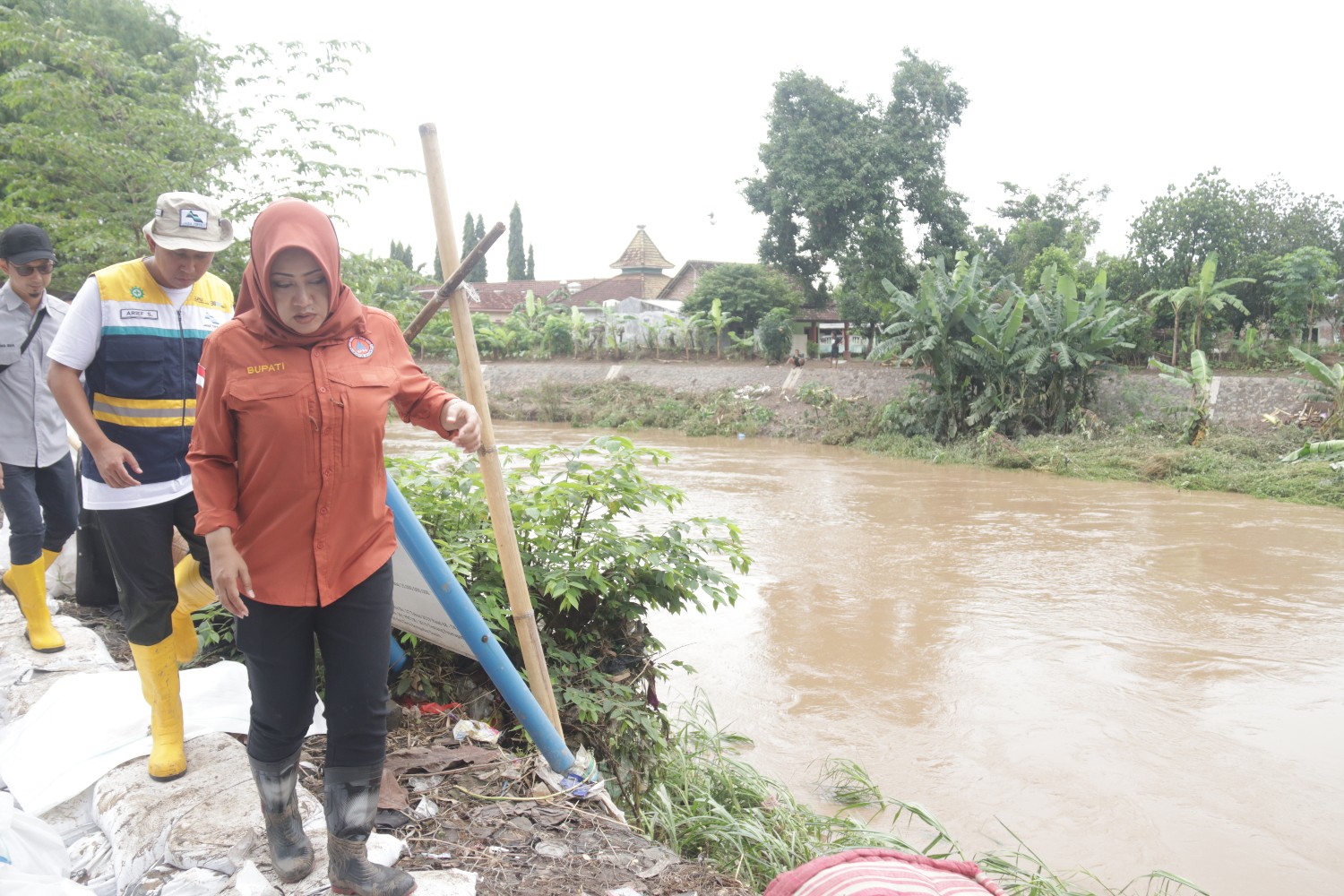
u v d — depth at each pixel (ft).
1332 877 16.17
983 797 18.85
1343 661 26.94
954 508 52.11
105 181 32.24
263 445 7.13
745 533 44.01
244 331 7.19
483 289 173.78
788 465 72.74
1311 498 54.80
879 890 5.05
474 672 13.62
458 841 9.29
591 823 9.94
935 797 18.79
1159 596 33.63
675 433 100.22
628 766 13.39
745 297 117.91
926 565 37.93
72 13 47.83
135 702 11.28
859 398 93.97
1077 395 77.92
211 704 11.55
